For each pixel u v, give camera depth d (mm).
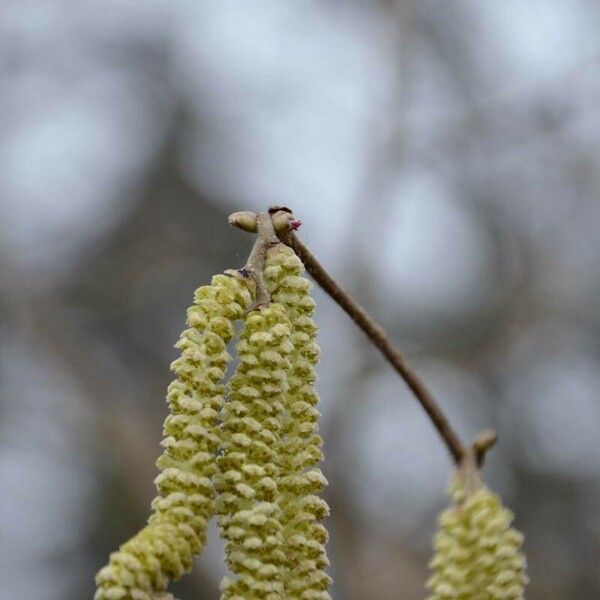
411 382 3234
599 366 10961
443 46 10570
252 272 2748
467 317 11039
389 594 9062
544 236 11172
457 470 3037
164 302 11422
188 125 11961
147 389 10984
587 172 10695
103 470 10062
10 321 10398
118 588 2381
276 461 2637
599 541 10445
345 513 8844
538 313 11102
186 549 2473
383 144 9172
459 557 2791
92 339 11148
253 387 2643
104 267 11398
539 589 10172
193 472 2551
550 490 10648
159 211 11734
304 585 2639
